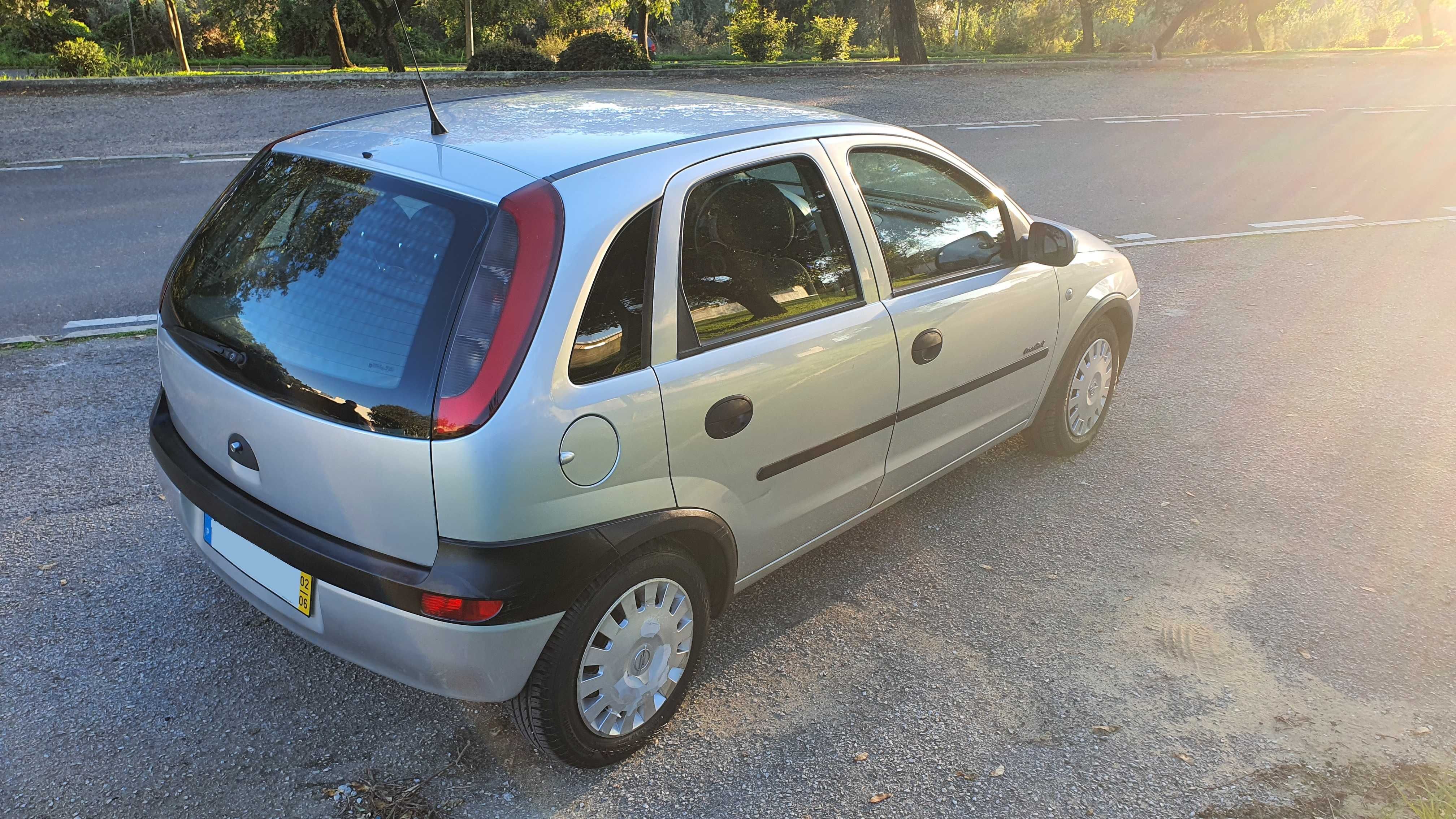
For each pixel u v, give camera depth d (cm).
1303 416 539
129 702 303
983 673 329
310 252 258
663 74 1956
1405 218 1000
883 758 290
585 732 268
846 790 277
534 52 1984
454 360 225
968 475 473
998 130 1484
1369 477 471
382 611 238
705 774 282
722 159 288
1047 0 3700
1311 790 279
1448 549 409
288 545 251
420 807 266
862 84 1939
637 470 254
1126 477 471
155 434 304
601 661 264
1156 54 2364
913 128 1467
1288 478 470
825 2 4375
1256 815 270
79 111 1459
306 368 243
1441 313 709
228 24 2975
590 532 245
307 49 4006
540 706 255
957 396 379
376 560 240
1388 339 657
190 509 290
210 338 268
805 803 272
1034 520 432
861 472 345
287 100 1580
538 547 235
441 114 310
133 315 656
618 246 251
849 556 402
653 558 267
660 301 261
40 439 470
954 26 3975
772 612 363
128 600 353
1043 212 999
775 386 292
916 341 345
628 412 249
